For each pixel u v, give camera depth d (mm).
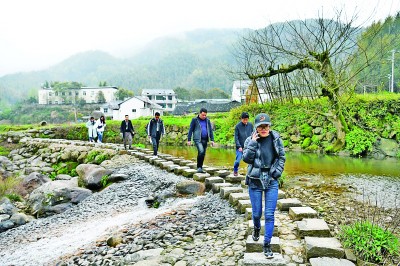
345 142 16750
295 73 20000
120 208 9375
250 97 22906
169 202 8922
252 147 4547
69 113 84562
